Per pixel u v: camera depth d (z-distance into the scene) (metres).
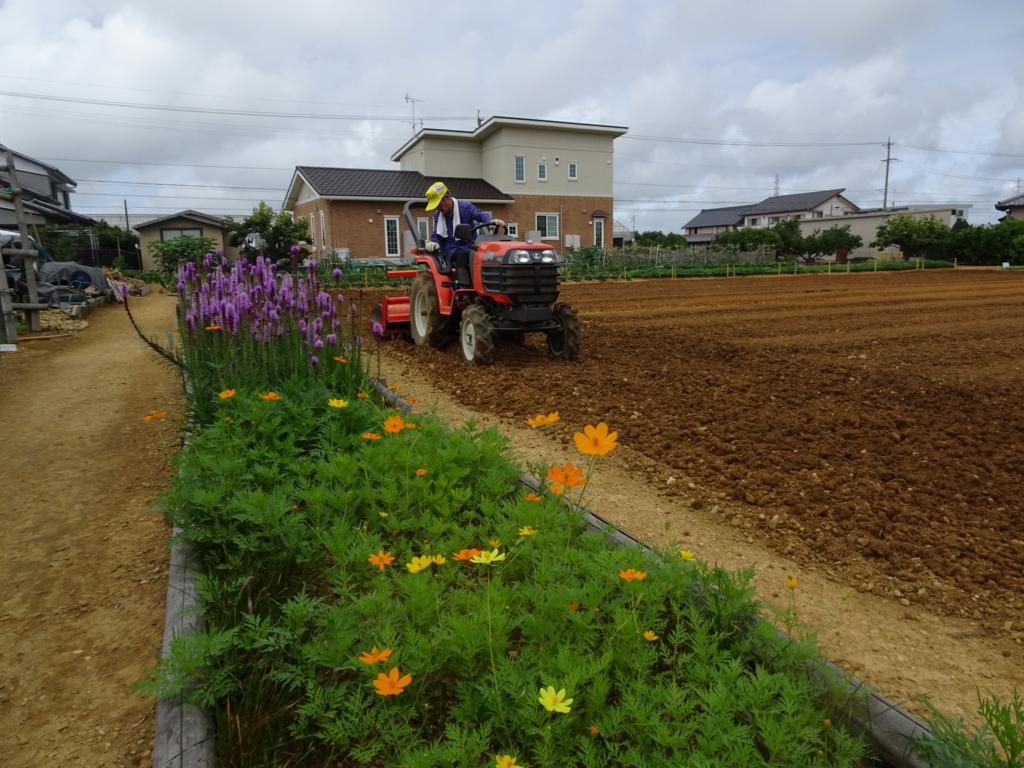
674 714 1.78
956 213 55.88
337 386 4.80
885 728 1.88
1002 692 2.27
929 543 3.30
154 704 2.17
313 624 2.33
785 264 36.81
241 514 2.76
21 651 2.44
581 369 7.27
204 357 4.92
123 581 2.91
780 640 2.08
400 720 1.89
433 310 8.31
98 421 5.43
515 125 33.97
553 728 1.71
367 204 31.22
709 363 7.75
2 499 3.83
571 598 2.23
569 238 36.47
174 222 35.78
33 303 10.63
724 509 3.73
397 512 3.09
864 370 7.15
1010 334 10.38
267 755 1.85
